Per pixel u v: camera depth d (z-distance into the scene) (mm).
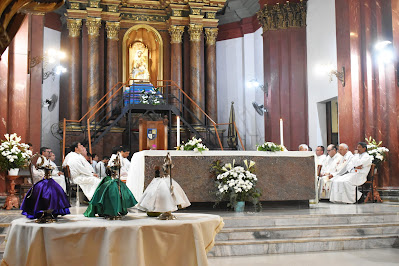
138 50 19359
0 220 7395
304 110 16125
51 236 3512
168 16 19781
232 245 6945
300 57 16312
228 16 19969
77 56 18016
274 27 16672
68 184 10492
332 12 14430
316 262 6324
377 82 12086
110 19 18641
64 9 18609
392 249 7406
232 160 9109
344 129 12625
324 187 11602
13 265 3646
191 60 19125
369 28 12273
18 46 9508
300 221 7883
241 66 19688
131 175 8891
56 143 18016
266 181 9266
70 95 17859
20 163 8719
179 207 4383
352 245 7438
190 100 18797
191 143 9008
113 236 3508
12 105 9359
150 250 3598
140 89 18766
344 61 12672
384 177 11727
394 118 11922
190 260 3732
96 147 17594
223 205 9305
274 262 6328
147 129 15789
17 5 2873
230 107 19750
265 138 17109
